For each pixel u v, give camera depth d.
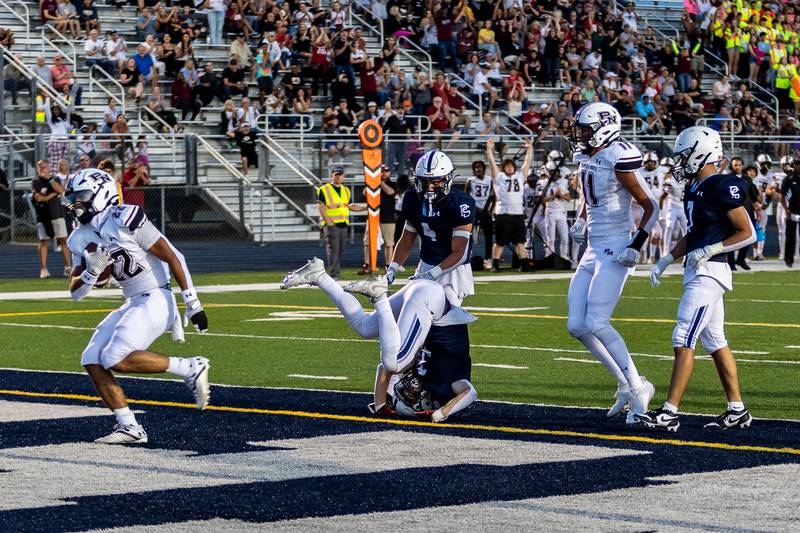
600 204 22.89
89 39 81.69
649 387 22.53
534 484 17.52
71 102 77.69
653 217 22.45
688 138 22.11
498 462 19.05
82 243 21.20
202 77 83.00
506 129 89.44
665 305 45.38
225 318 41.16
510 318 40.78
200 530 15.10
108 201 21.03
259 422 22.64
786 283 54.62
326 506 16.28
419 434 21.47
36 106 75.88
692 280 22.00
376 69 88.38
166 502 16.53
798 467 18.70
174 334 21.61
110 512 15.99
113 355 20.69
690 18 110.81
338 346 34.03
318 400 25.17
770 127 102.56
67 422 22.64
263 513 15.91
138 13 86.44
